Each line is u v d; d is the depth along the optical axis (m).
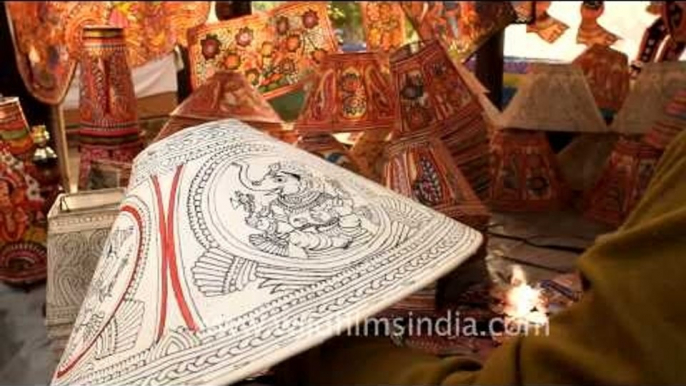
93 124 0.92
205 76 1.17
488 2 1.30
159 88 1.57
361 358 0.45
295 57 1.24
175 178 0.48
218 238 0.44
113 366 0.41
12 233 0.81
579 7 1.62
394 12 1.48
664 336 0.34
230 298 0.41
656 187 0.41
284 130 0.96
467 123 0.94
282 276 0.42
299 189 0.48
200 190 0.47
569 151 1.28
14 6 1.10
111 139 0.92
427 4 1.38
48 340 0.71
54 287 0.67
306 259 0.43
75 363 0.44
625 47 1.63
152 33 1.32
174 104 1.46
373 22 1.47
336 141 0.96
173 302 0.42
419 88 0.87
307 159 0.53
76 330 0.48
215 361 0.37
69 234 0.67
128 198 0.51
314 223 0.45
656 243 0.37
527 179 1.17
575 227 1.08
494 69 1.44
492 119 1.23
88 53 0.91
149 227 0.47
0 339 0.73
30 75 1.12
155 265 0.44
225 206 0.46
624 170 1.06
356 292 0.40
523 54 1.63
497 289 0.80
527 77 1.24
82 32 1.00
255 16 1.20
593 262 0.38
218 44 1.17
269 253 0.43
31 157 0.81
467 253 0.45
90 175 0.92
